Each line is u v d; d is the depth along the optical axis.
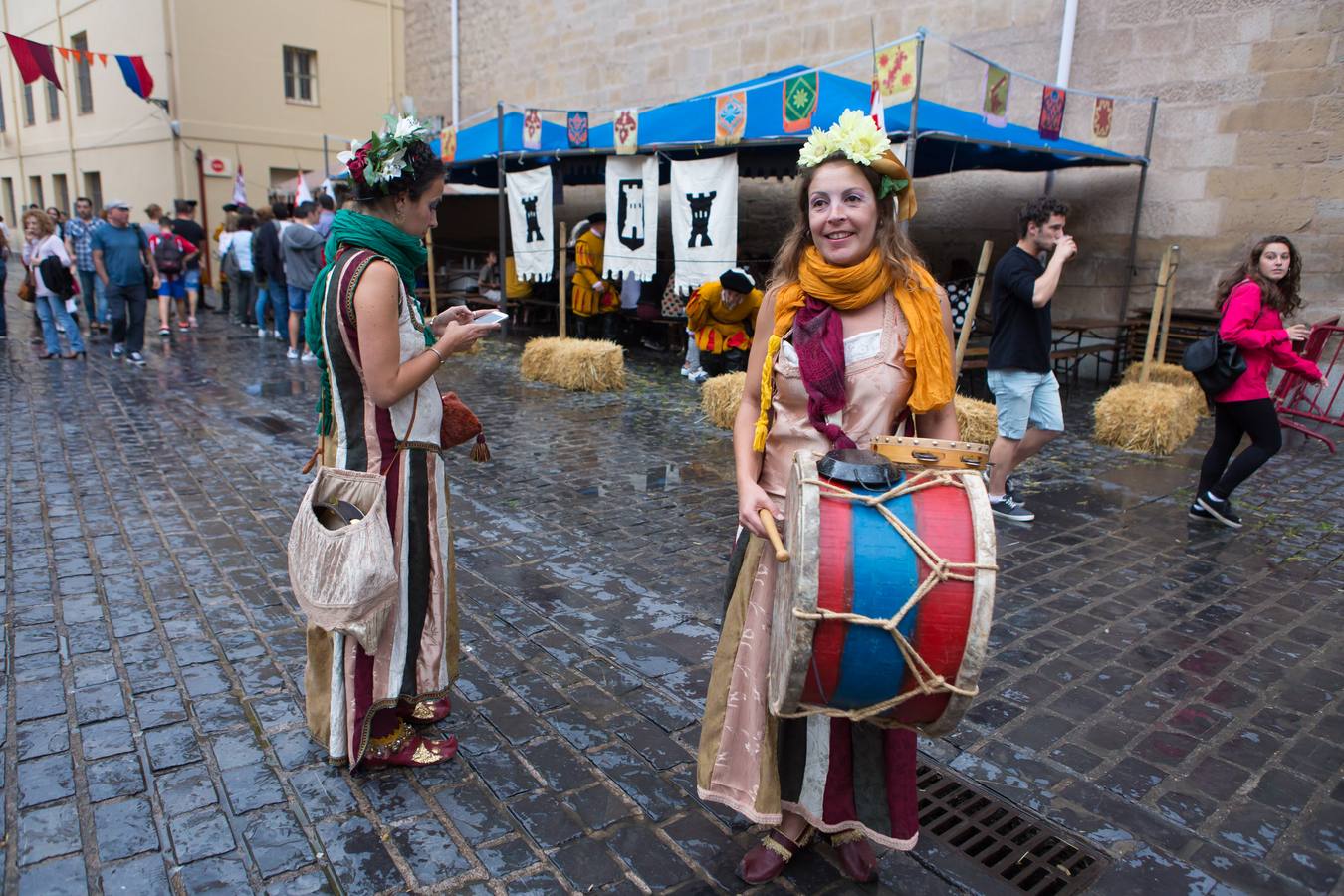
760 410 2.08
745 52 12.38
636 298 11.20
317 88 19.91
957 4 10.14
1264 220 8.41
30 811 2.36
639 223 9.34
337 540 2.30
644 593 3.90
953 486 1.75
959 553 1.64
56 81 15.27
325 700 2.59
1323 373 7.90
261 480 5.43
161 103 18.12
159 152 18.67
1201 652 3.46
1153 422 6.60
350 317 2.25
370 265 2.24
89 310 11.98
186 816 2.35
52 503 4.94
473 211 15.59
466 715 2.90
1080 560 4.43
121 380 8.73
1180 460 6.48
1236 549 4.61
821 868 2.24
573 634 3.49
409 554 2.45
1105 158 8.56
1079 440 7.04
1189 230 8.91
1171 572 4.27
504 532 4.65
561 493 5.34
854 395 1.98
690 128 8.76
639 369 9.98
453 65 17.58
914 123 6.80
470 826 2.35
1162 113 8.90
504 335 12.15
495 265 13.88
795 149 8.80
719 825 2.38
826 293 1.95
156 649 3.28
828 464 1.76
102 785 2.47
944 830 2.40
